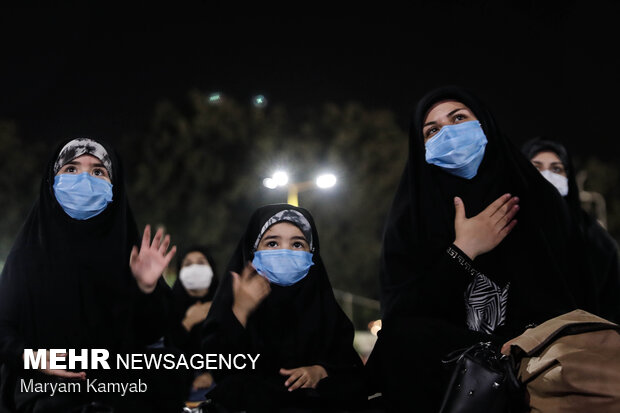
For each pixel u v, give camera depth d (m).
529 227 3.54
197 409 3.78
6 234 24.88
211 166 25.00
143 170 24.81
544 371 2.78
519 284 3.49
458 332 3.27
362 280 25.34
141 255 3.61
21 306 3.61
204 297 5.89
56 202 3.69
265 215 3.86
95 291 3.68
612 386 2.66
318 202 25.58
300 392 3.51
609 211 30.53
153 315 3.69
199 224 24.39
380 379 3.51
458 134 3.51
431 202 3.63
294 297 3.79
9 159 25.22
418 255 3.62
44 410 3.47
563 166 5.16
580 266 3.73
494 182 3.61
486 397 2.82
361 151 26.67
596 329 2.84
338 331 3.82
